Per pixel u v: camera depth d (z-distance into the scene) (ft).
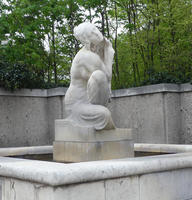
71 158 14.83
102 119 14.35
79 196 9.73
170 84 30.94
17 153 19.10
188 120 30.86
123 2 43.68
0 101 33.06
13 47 42.37
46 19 45.39
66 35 49.24
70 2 43.96
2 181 11.52
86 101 15.46
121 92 35.22
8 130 33.42
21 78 33.86
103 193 10.27
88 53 15.40
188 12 37.42
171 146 18.35
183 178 12.64
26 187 10.30
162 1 38.52
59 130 15.65
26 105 34.81
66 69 52.08
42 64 46.34
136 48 40.96
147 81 35.50
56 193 9.28
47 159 16.67
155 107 31.71
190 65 39.73
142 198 11.25
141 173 11.13
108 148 14.61
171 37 40.93
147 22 40.78
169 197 12.07
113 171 10.34
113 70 49.24
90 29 15.40
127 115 34.73
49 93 35.81
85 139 14.30
